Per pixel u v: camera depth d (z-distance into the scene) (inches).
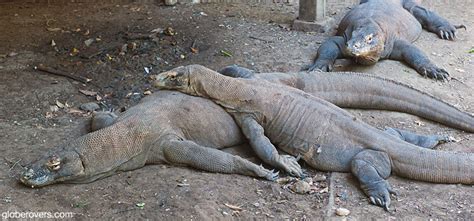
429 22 386.6
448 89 307.6
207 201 204.5
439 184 220.1
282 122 240.5
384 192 208.7
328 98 279.3
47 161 210.7
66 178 212.1
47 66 331.3
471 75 325.4
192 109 241.1
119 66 333.7
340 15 429.7
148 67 333.4
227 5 451.5
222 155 225.9
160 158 230.4
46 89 301.3
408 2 402.3
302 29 393.7
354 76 281.9
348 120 233.5
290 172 227.5
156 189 211.8
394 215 200.8
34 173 209.0
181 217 195.5
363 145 227.6
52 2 455.5
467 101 295.9
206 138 242.2
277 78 278.5
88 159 214.4
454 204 206.8
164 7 443.2
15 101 288.4
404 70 327.0
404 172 222.7
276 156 230.2
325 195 214.1
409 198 211.2
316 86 278.8
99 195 208.1
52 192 209.3
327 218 199.2
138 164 226.2
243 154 247.0
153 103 239.9
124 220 193.8
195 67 250.2
